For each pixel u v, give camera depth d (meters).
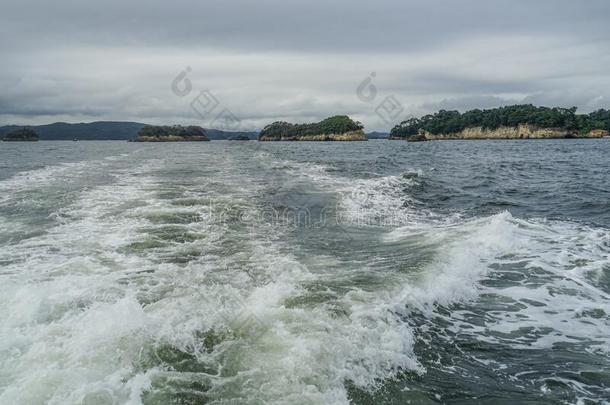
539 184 20.64
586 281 7.30
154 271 7.13
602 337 5.55
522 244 9.21
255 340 4.86
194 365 4.41
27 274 6.88
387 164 31.39
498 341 5.41
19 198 13.97
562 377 4.68
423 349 5.16
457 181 21.69
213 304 5.77
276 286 6.41
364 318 5.49
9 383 3.92
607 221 12.02
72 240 8.93
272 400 3.92
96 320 5.07
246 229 10.29
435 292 6.60
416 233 10.20
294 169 26.02
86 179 19.75
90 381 3.99
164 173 22.88
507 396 4.36
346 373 4.40
